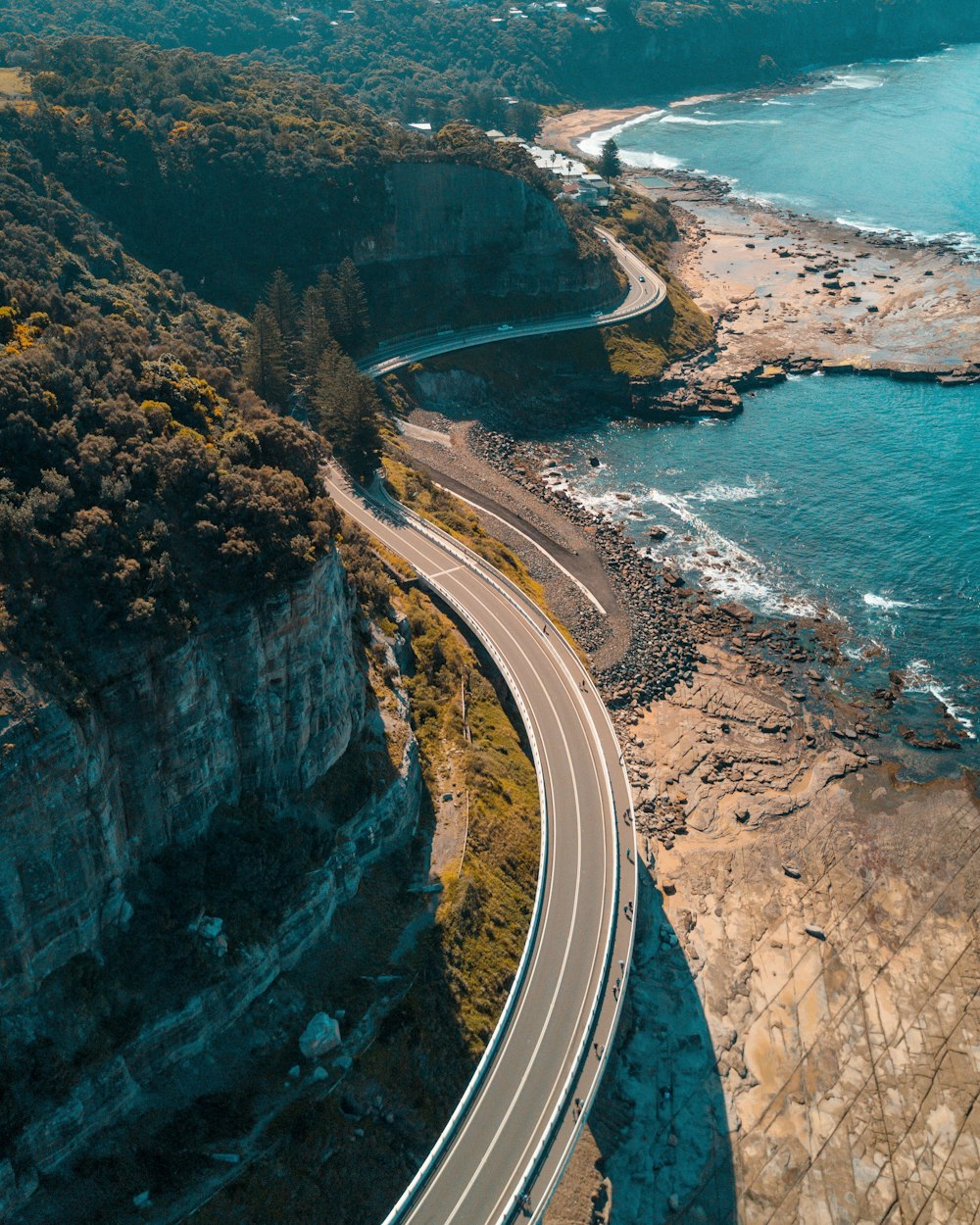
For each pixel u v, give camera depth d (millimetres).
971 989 88125
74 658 61219
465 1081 72562
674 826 101562
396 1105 69562
